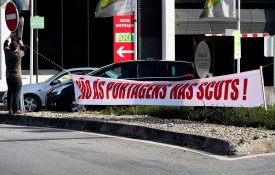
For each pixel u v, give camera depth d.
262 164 16.45
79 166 15.99
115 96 26.95
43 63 44.62
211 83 24.64
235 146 17.92
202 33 46.94
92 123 23.59
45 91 33.47
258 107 24.70
